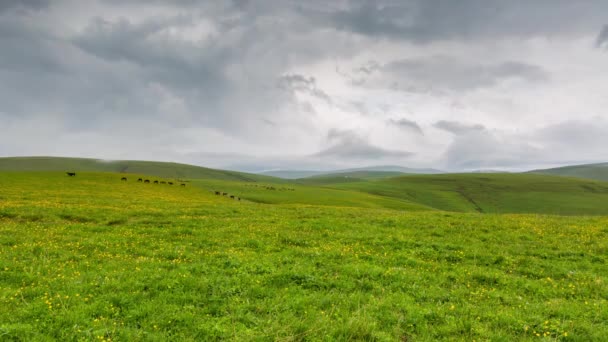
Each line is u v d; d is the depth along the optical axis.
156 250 18.91
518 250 20.48
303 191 135.62
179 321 10.18
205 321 10.23
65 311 10.32
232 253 18.31
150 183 91.00
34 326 9.39
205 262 16.34
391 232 25.41
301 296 12.39
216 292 12.52
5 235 21.17
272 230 25.62
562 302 12.63
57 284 12.75
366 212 40.31
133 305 11.14
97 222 29.22
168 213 34.69
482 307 12.06
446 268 17.03
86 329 9.40
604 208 164.50
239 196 99.75
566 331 10.31
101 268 15.14
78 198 47.84
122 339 9.09
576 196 196.12
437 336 10.05
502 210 168.12
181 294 12.19
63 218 29.88
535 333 10.26
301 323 10.12
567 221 30.61
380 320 10.80
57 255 17.36
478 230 26.20
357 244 21.12
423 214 37.66
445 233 25.41
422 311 11.34
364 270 15.52
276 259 17.23
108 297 11.53
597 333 10.05
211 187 126.06
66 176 85.19
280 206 49.06
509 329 10.50
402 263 17.61
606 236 23.97
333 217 34.28
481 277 15.47
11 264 14.86
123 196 59.03
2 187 56.78
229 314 10.78
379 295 12.97
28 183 66.62
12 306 10.71
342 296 12.60
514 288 14.34
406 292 13.37
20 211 30.59
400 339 9.81
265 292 12.67
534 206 173.88
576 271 16.50
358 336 9.70
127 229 25.19
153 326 9.84
